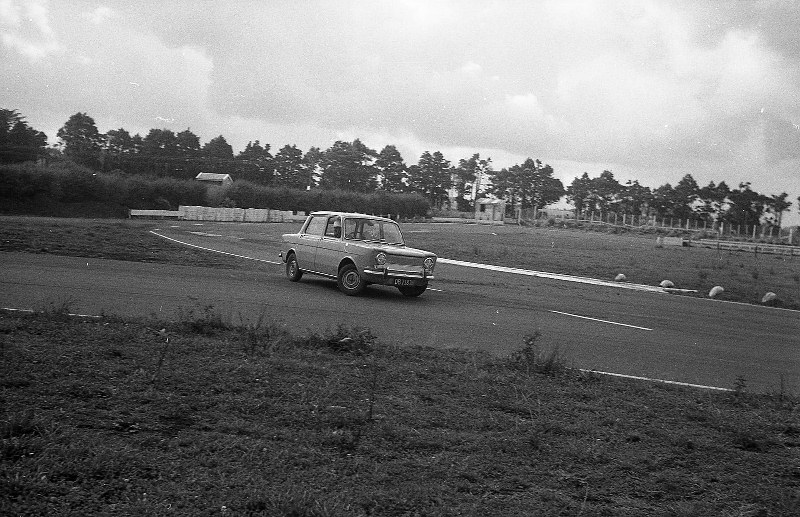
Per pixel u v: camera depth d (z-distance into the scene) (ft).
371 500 13.57
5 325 26.99
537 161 401.29
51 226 99.66
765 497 15.88
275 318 37.55
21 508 11.91
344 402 20.57
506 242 161.07
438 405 21.48
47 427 15.87
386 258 50.93
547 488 15.43
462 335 37.37
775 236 270.46
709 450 19.43
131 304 37.86
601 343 38.96
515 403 22.33
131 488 13.24
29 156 187.32
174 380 21.04
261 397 20.22
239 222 193.36
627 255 140.46
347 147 317.83
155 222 155.53
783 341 46.52
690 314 58.03
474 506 13.84
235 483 13.84
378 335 34.63
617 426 20.75
